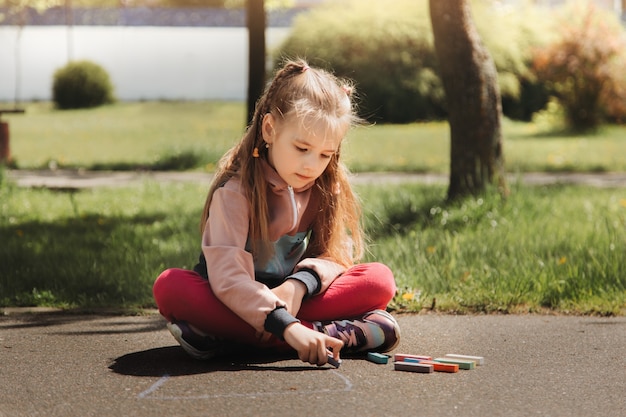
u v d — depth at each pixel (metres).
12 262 5.77
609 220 6.98
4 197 9.53
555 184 10.43
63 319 4.46
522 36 22.92
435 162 14.11
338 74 21.52
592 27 19.66
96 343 3.90
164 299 3.50
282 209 3.56
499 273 5.14
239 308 3.33
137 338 4.01
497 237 6.13
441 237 6.14
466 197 7.32
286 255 3.68
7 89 31.03
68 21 30.28
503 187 7.39
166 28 30.38
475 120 7.30
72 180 12.02
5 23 30.84
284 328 3.27
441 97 21.66
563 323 4.34
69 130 20.73
